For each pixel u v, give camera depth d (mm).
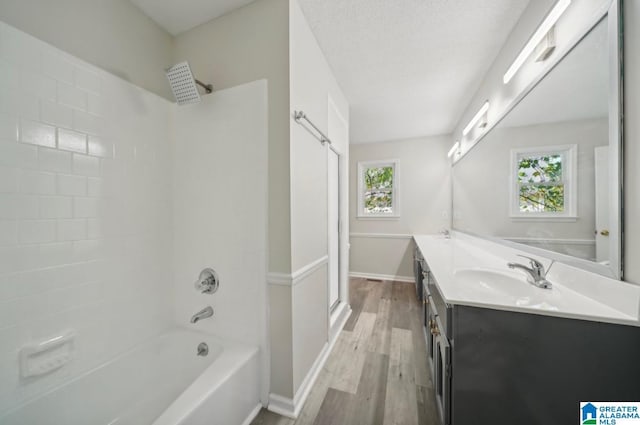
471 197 2559
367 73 2104
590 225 1002
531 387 908
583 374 851
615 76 862
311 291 1580
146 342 1433
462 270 1499
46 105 1029
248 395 1259
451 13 1464
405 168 3957
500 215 1843
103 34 1257
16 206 947
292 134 1309
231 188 1438
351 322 2443
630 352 805
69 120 1105
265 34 1342
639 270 802
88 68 1178
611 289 886
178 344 1495
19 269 958
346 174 2590
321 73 1783
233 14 1432
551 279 1240
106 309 1255
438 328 1270
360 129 3549
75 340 1124
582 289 1030
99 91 1225
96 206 1215
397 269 3992
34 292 998
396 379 1573
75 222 1130
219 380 1073
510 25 1562
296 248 1361
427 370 1664
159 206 1543
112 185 1285
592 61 979
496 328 948
